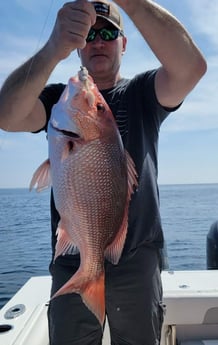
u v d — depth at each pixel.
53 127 0.82
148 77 1.02
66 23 0.76
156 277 1.01
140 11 0.81
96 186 0.82
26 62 0.85
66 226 0.80
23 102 0.85
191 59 0.87
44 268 4.41
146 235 0.99
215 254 1.63
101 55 1.05
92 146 0.82
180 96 0.96
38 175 0.83
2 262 4.82
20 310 1.24
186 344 1.25
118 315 0.99
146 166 1.01
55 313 1.01
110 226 0.83
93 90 0.84
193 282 1.39
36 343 1.07
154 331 1.00
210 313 1.27
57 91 1.09
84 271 0.79
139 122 1.01
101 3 1.05
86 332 1.00
